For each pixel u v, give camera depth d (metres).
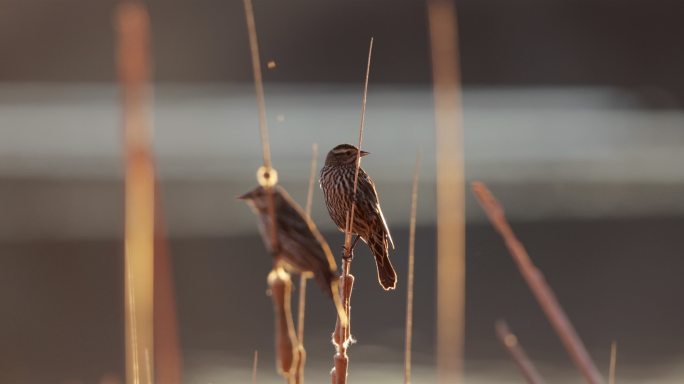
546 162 34.91
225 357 14.53
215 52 59.34
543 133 44.38
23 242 21.08
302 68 59.69
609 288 19.59
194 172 30.67
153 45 59.00
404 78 60.28
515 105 55.84
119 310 17.38
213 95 55.38
